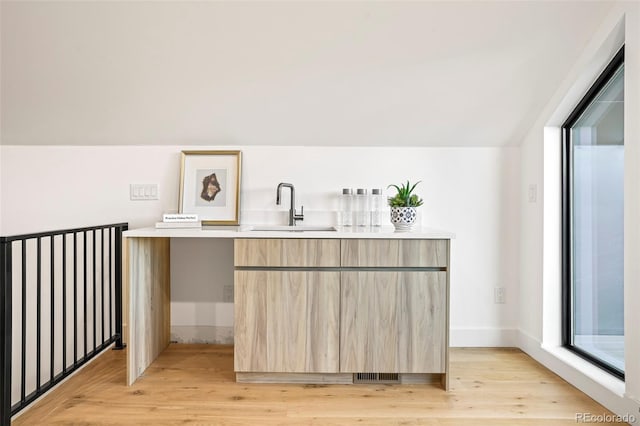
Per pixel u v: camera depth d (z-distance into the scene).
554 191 2.66
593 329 2.45
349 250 2.30
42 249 2.96
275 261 2.30
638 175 1.86
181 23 2.25
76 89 2.59
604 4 2.12
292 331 2.31
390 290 2.29
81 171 2.97
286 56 2.41
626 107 1.94
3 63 2.43
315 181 2.99
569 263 2.65
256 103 2.70
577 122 2.61
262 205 3.00
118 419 1.96
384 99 2.65
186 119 2.80
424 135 2.90
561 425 1.92
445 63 2.43
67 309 2.99
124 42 2.34
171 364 2.63
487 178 2.99
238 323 2.31
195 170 2.97
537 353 2.71
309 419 1.98
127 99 2.66
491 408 2.09
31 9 2.20
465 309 3.01
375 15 2.21
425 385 2.35
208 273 3.02
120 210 2.99
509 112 2.72
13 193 2.95
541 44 2.32
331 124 2.83
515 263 3.00
